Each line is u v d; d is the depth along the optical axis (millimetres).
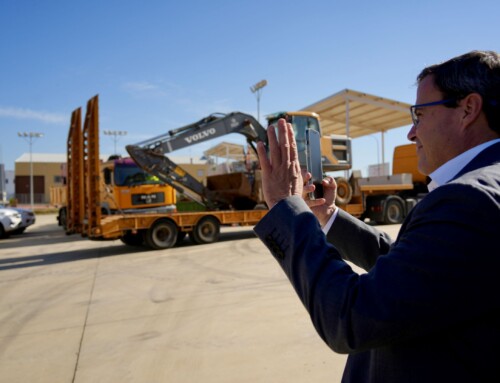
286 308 4184
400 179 12930
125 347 3289
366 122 19359
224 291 4945
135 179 10766
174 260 7418
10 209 13602
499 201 691
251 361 2945
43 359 3100
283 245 880
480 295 681
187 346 3264
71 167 10711
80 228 9906
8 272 6836
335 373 2729
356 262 1326
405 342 796
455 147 890
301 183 995
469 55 883
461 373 724
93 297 4918
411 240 752
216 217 9719
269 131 1006
